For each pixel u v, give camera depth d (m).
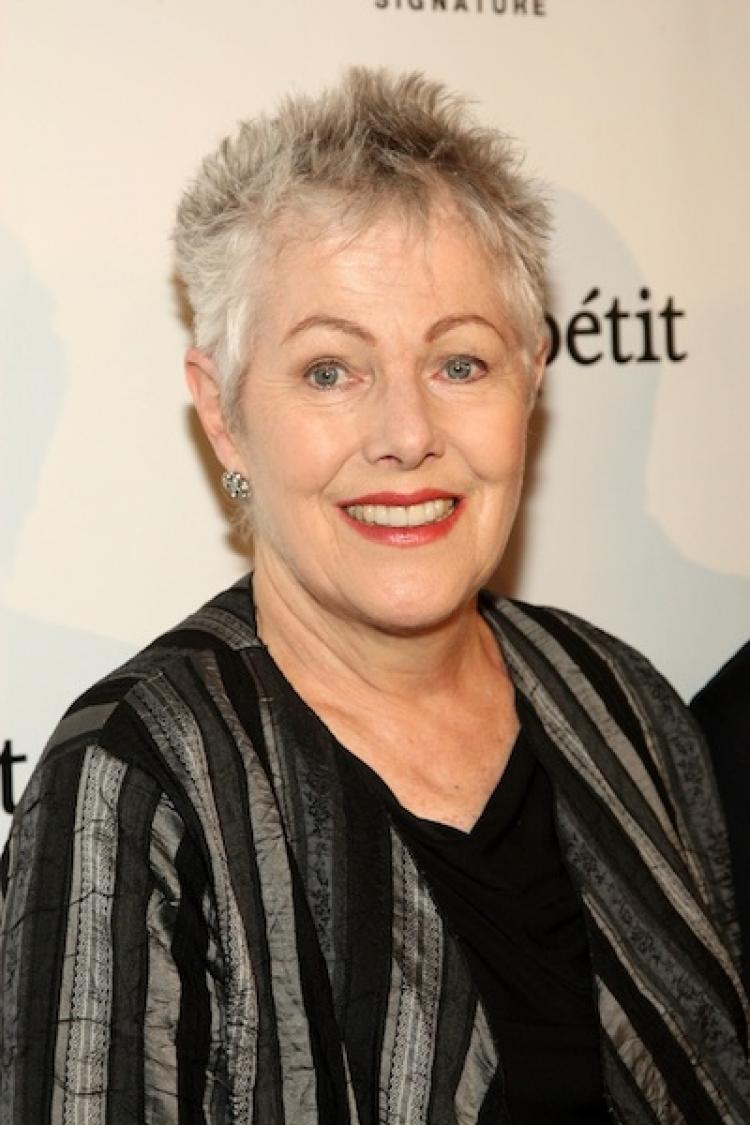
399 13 1.71
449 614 1.29
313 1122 1.16
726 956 1.40
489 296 1.25
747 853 1.53
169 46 1.62
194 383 1.34
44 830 1.20
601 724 1.44
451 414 1.25
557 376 1.84
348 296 1.20
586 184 1.83
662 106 1.85
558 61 1.79
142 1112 1.13
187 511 1.69
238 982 1.17
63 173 1.59
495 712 1.42
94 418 1.64
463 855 1.29
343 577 1.27
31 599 1.63
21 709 1.63
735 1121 1.37
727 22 1.87
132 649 1.68
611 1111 1.30
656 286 1.87
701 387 1.91
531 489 1.85
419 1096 1.19
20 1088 1.15
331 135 1.23
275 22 1.66
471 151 1.26
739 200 1.90
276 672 1.31
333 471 1.24
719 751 1.57
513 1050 1.26
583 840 1.36
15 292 1.59
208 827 1.19
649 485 1.90
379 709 1.35
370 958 1.21
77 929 1.16
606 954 1.33
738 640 1.95
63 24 1.57
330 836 1.23
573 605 1.88
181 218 1.30
